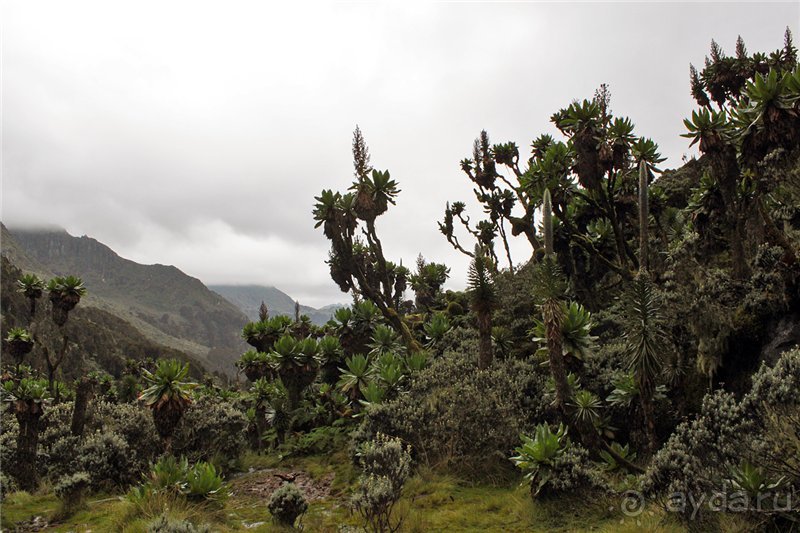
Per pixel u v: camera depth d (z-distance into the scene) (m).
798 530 5.75
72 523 9.46
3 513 10.14
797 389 6.32
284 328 25.28
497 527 8.13
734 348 10.09
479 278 14.01
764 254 10.43
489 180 27.16
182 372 12.69
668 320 11.41
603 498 8.34
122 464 13.09
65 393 22.05
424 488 10.50
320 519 9.20
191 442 15.20
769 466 6.12
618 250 18.19
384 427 12.44
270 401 21.03
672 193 24.55
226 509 10.24
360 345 22.38
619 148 16.83
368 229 21.50
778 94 10.05
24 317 79.56
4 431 14.26
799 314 9.12
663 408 10.93
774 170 10.06
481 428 11.48
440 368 14.82
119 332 168.50
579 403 10.41
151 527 7.22
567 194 18.61
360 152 21.31
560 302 9.93
